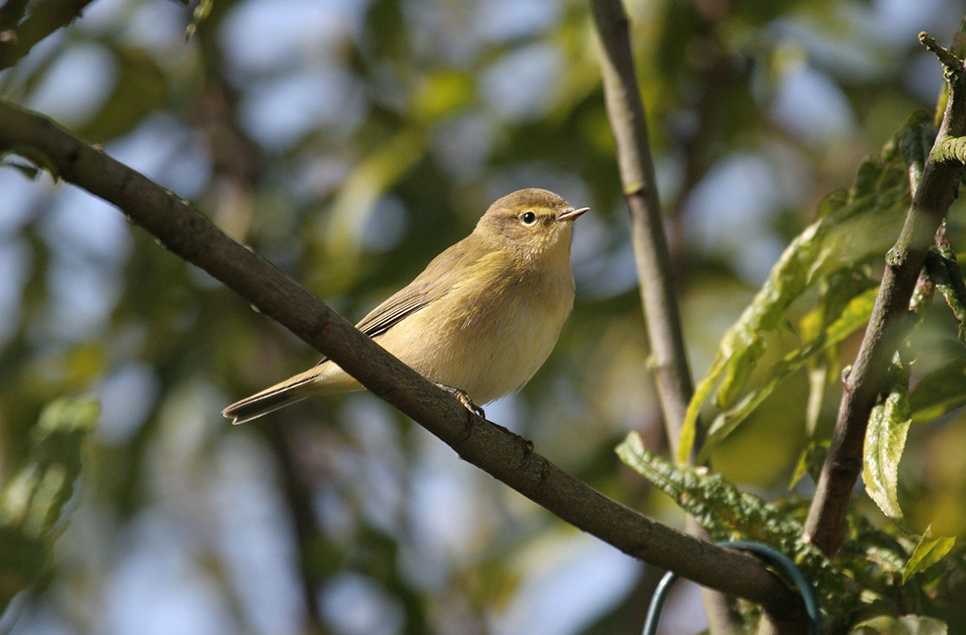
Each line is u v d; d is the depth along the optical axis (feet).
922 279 19.20
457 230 38.58
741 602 23.65
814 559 21.21
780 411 33.99
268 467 42.96
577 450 39.86
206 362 37.76
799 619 21.38
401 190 38.81
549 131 37.83
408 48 41.98
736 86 37.55
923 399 22.30
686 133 38.17
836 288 23.58
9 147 14.34
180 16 41.01
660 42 36.37
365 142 40.70
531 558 37.29
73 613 39.17
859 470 20.10
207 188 40.24
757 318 23.11
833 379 24.49
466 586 38.86
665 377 24.79
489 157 39.06
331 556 35.73
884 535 22.52
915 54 38.63
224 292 38.42
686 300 38.65
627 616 34.04
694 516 22.07
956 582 21.17
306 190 40.57
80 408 17.46
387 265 37.81
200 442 41.32
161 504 42.29
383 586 35.65
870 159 23.44
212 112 40.57
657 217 25.59
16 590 16.39
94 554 39.06
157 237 16.03
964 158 16.37
